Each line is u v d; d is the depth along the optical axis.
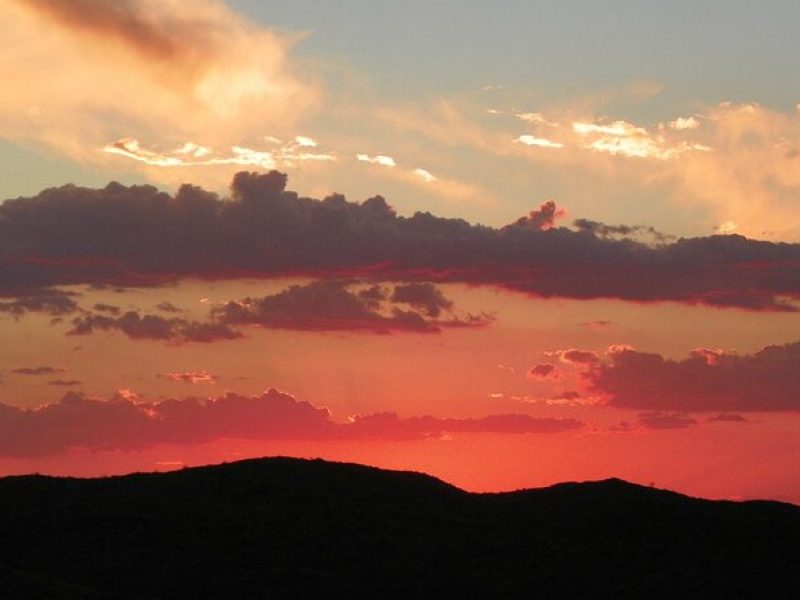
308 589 135.00
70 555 141.75
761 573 136.88
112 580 136.25
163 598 132.88
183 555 141.25
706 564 140.25
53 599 114.81
